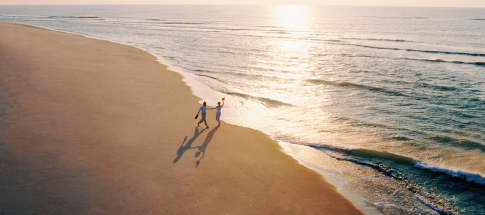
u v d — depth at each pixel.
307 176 8.96
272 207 7.18
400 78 22.36
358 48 37.09
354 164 10.01
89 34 47.12
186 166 8.61
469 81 21.47
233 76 22.33
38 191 6.88
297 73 23.78
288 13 159.38
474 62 27.92
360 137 12.17
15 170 7.59
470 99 17.44
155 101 14.54
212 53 32.50
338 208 7.49
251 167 9.07
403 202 8.03
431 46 38.12
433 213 7.63
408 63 27.89
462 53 32.81
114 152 8.95
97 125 10.77
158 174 8.04
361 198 8.08
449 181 9.05
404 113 15.16
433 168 9.73
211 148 10.07
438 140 11.95
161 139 10.30
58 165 7.96
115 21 78.38
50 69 18.28
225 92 18.00
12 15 106.75
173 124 11.85
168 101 14.86
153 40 42.06
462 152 10.93
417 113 15.16
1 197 6.58
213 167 8.74
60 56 23.00
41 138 9.34
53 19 83.88
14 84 14.61
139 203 6.79
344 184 8.73
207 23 77.62
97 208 6.49
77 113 11.70
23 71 17.17
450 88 19.69
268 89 19.17
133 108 13.09
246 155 9.89
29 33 38.62
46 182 7.21
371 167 9.84
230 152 9.95
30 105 12.03
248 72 23.78
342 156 10.51
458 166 9.88
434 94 18.39
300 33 54.94
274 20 95.69
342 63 27.95
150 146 9.64
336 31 58.94
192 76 21.55
